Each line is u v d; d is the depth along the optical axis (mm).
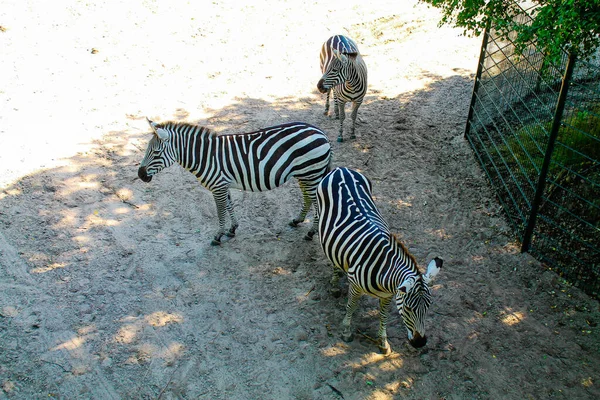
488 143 7734
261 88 9430
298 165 5699
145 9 11695
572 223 5996
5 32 10344
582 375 4609
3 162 7246
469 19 6422
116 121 8281
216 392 4500
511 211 6559
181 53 10305
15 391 4473
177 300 5398
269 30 11344
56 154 7492
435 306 5328
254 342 4957
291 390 4516
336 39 8328
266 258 5973
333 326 5129
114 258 5895
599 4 4758
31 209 6523
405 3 12750
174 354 4836
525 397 4441
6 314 5176
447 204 6824
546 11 5168
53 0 11625
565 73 5184
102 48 10203
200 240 6219
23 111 8305
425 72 10133
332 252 4711
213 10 11930
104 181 7086
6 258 5812
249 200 6941
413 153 7863
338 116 8727
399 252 4215
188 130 5641
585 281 5488
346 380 4598
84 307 5285
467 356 4805
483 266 5840
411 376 4637
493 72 7668
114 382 4574
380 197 6918
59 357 4781
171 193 6988
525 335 5004
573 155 6254
